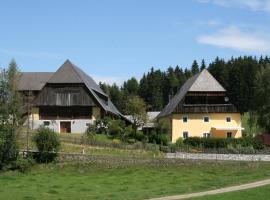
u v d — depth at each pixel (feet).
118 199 126.52
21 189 156.97
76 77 322.14
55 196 138.31
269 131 349.41
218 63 561.43
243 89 510.99
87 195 140.15
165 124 336.90
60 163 218.38
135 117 361.92
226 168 222.07
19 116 229.66
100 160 219.61
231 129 309.42
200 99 315.78
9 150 210.38
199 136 306.55
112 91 618.44
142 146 250.57
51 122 318.04
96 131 299.99
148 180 184.24
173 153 240.53
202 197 123.75
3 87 230.68
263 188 137.18
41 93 320.70
